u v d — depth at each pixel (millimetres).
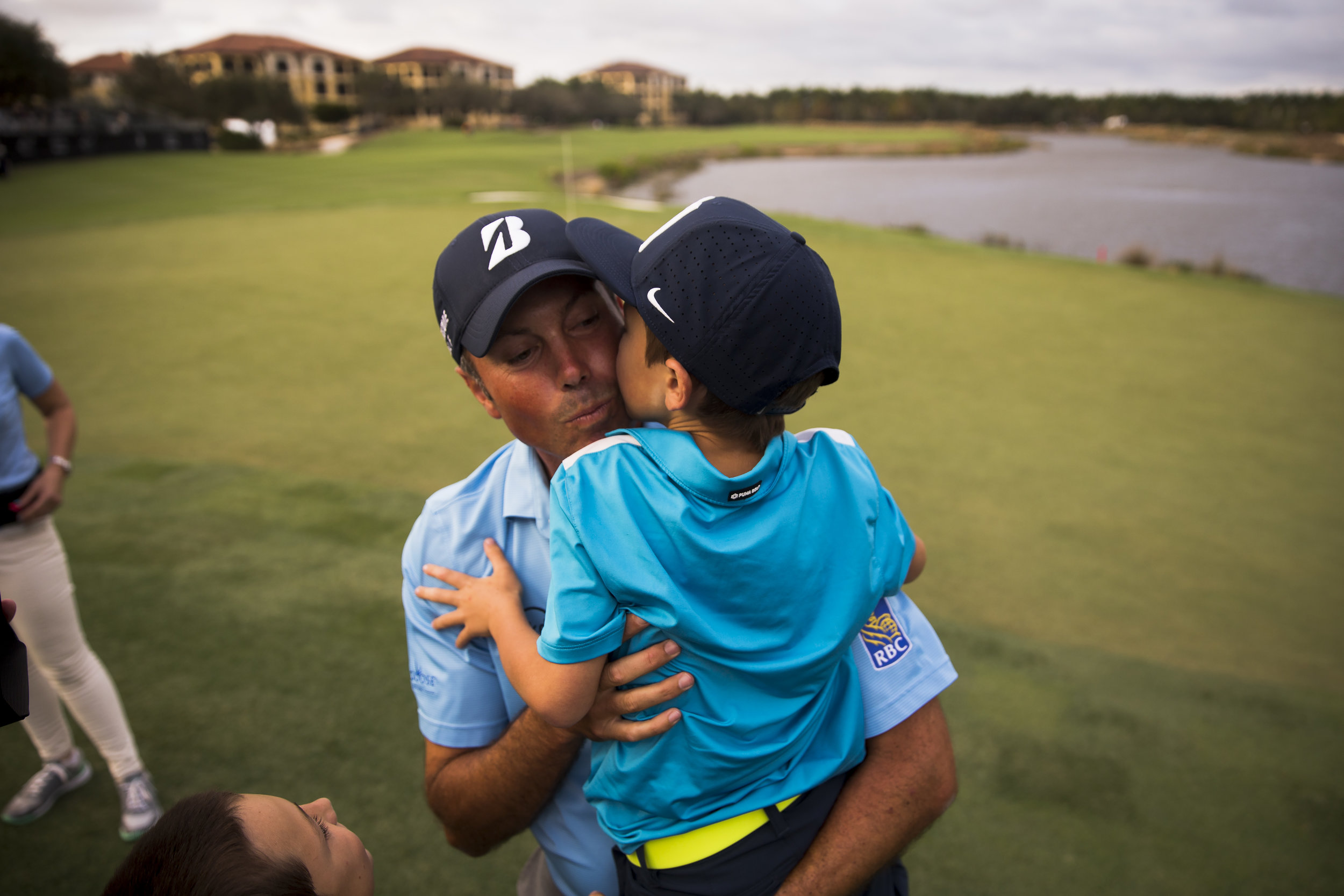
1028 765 2621
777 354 820
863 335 8336
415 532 1152
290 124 61344
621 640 905
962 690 3020
